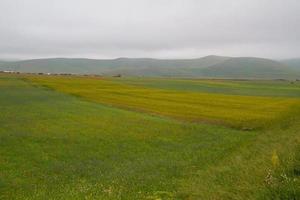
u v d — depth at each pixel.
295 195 13.84
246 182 17.91
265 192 14.76
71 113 61.78
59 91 106.12
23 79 156.12
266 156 23.41
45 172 26.81
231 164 24.95
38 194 20.89
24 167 28.08
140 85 156.62
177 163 29.58
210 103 87.88
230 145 37.72
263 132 45.44
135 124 52.28
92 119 55.75
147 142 39.75
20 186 23.00
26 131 43.50
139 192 20.81
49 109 66.06
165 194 20.03
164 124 53.09
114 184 23.19
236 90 144.00
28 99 81.75
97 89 121.12
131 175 25.61
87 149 35.47
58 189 22.20
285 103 90.25
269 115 64.75
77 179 24.94
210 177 21.92
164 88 143.75
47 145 36.59
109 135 43.12
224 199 16.31
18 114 57.78
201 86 161.88
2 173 26.00
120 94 105.75
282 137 34.19
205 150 35.12
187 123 55.16
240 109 75.50
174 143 39.31
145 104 82.06
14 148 34.59
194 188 19.75
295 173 17.06
